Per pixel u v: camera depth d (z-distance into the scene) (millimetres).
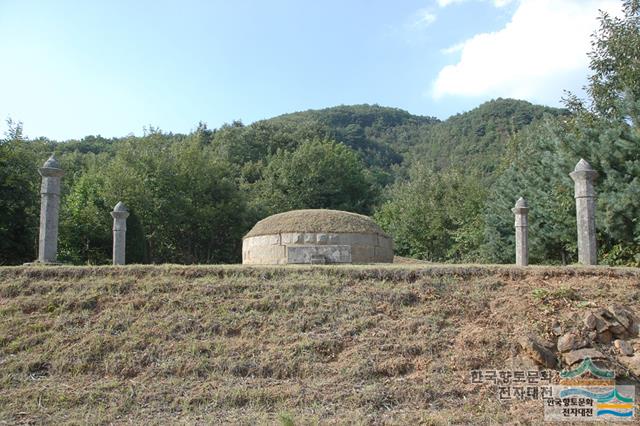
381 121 102750
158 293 9734
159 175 31531
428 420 6391
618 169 15188
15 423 6402
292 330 8570
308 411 6672
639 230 14531
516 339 8016
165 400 6992
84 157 44000
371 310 9070
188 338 8383
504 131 71812
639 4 19859
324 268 10641
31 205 23141
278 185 41531
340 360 7836
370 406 6793
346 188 43812
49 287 9961
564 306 8789
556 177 18484
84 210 26828
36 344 8297
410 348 7984
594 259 11453
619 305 8570
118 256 15531
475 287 9727
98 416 6566
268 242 18000
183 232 33719
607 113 20016
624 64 19656
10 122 23484
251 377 7527
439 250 36375
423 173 38375
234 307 9242
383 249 18422
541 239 20359
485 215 27406
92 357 7980
